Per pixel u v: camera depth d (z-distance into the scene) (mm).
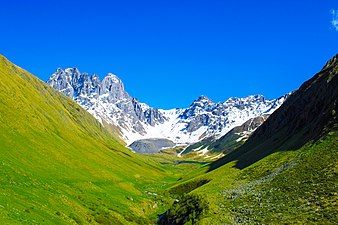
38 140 114688
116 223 68500
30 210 49969
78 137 176375
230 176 109438
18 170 69812
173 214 79250
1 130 99188
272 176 87688
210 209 69750
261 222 55688
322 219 49844
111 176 126500
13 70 191625
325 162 76750
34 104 158250
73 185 85500
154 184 167625
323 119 105812
